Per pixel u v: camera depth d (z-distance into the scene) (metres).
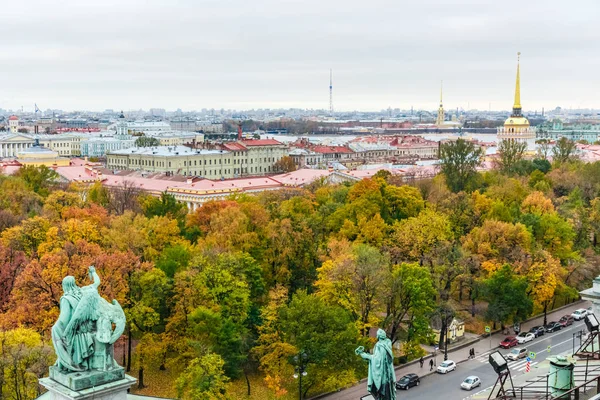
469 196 192.62
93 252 120.50
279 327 113.88
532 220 167.38
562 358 58.78
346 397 109.44
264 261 140.25
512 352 128.38
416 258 146.88
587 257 168.12
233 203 172.00
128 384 45.50
